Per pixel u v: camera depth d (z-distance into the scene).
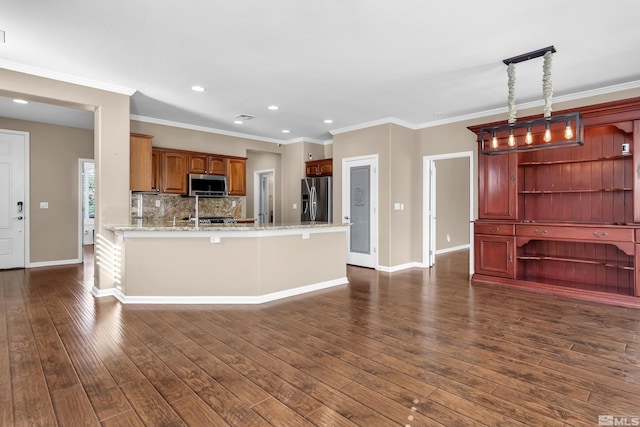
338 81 4.01
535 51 3.23
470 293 4.30
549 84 3.23
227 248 3.88
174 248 3.86
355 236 6.26
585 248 4.41
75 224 6.31
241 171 6.70
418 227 6.16
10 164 5.68
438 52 3.26
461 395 2.00
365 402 1.93
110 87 4.08
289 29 2.85
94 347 2.64
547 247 4.68
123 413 1.82
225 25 2.79
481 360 2.44
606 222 4.22
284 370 2.29
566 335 2.91
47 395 1.98
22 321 3.21
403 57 3.37
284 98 4.63
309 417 1.79
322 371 2.28
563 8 2.54
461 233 8.57
